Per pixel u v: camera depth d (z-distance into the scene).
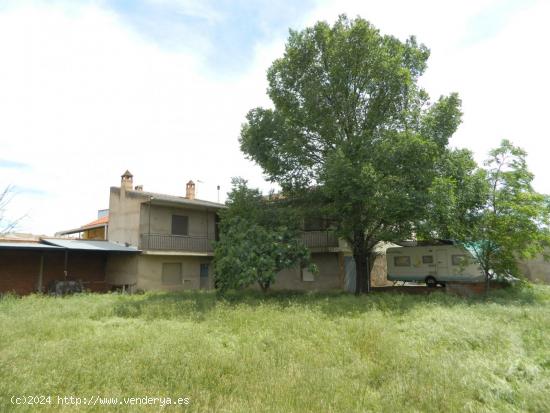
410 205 15.71
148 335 8.55
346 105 18.73
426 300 15.03
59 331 9.02
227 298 15.91
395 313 12.02
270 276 16.59
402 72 17.67
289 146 18.88
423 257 22.69
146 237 22.95
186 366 6.48
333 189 16.45
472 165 18.59
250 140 19.95
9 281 20.25
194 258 25.69
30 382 5.61
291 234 17.70
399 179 16.22
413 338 9.10
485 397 5.85
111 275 24.31
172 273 24.38
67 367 6.25
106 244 23.17
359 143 17.53
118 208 24.72
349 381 6.17
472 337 8.77
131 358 6.77
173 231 24.81
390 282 28.14
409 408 5.34
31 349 7.33
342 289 22.50
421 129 17.61
